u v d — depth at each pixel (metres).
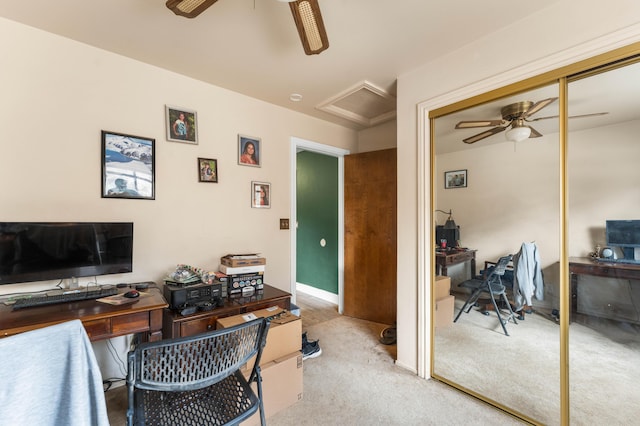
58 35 1.76
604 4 1.32
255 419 1.58
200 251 2.34
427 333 2.03
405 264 2.16
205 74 2.25
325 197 4.04
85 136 1.85
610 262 1.41
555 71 1.47
